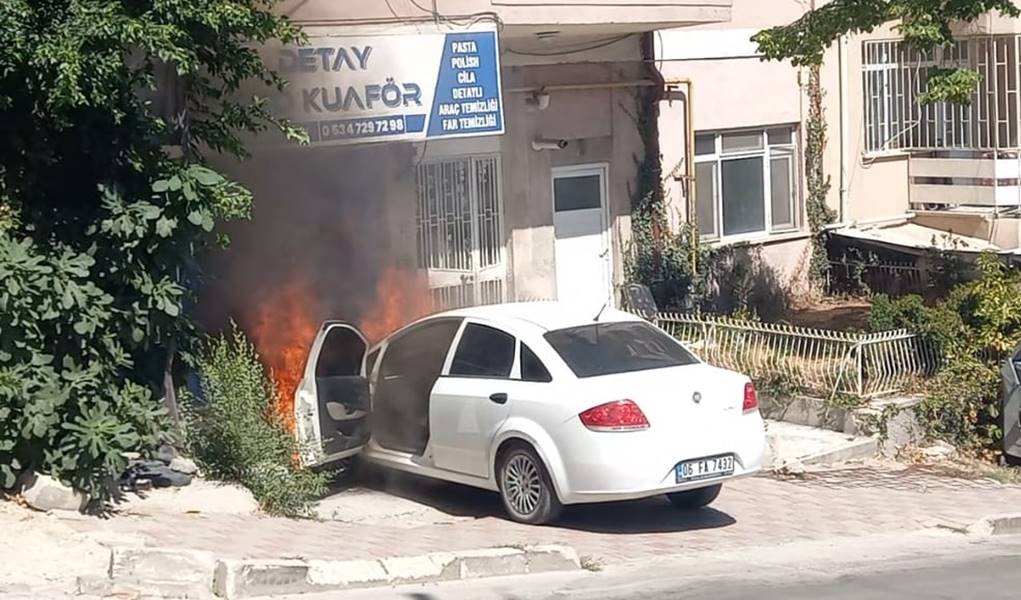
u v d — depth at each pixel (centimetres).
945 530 1159
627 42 1959
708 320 1673
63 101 902
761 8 2159
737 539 1064
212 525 941
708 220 2141
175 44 982
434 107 1557
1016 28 2295
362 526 1027
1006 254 2141
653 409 1005
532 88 1823
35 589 767
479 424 1072
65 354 944
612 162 1958
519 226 1827
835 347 1559
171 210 990
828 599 849
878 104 2373
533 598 828
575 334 1071
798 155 2258
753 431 1053
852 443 1478
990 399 1561
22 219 969
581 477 1000
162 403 1029
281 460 1066
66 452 917
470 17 1583
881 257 2250
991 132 2339
